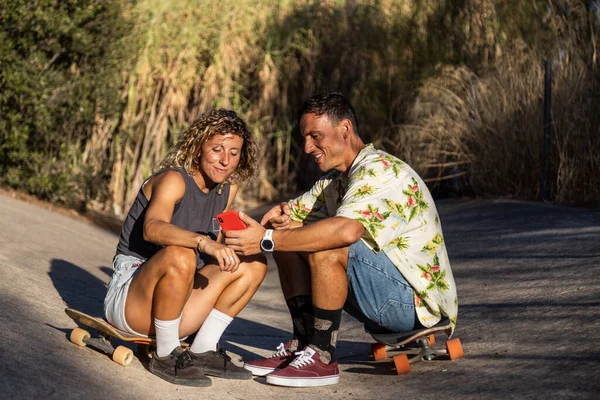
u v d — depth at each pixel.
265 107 12.36
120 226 9.98
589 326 3.66
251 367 3.63
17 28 8.95
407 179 3.57
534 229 6.57
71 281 5.38
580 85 8.39
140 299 3.32
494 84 9.53
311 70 12.52
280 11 12.45
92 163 10.77
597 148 7.97
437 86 10.48
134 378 3.26
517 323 4.06
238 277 3.49
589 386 2.92
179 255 3.20
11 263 5.22
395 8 12.41
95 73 10.12
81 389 2.94
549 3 10.19
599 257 4.98
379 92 11.95
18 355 3.13
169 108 11.65
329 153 3.66
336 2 12.59
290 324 5.12
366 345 4.38
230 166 3.53
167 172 3.51
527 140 8.73
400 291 3.57
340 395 3.29
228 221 3.40
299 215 3.99
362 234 3.44
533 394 2.96
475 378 3.31
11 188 9.46
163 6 11.65
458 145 9.50
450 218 8.18
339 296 3.44
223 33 11.97
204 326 3.50
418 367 3.66
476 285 5.16
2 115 9.16
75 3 9.45
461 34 11.60
